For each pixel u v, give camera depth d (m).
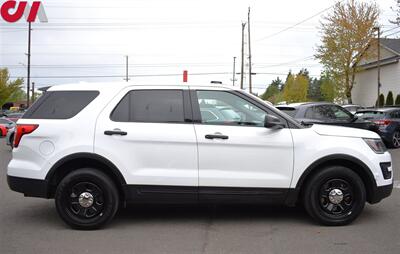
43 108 6.03
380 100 37.28
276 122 5.72
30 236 5.63
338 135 6.04
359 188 5.97
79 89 6.07
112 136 5.81
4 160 13.54
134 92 6.02
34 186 5.84
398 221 6.25
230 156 5.83
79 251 5.06
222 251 5.04
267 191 5.88
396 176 10.01
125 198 5.86
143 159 5.81
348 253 4.96
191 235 5.64
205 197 5.86
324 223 6.01
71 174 5.81
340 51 41.12
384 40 41.53
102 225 5.93
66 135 5.84
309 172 5.91
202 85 6.07
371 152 6.07
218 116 5.98
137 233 5.73
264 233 5.71
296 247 5.17
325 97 46.31
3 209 7.03
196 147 5.81
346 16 40.66
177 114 5.94
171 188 5.81
